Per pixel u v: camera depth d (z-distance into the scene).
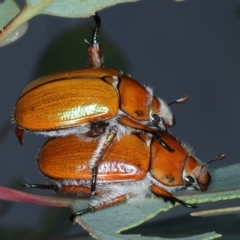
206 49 0.26
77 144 0.18
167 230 0.19
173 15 0.26
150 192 0.18
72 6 0.17
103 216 0.18
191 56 0.26
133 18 0.25
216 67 0.26
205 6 0.26
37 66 0.22
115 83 0.18
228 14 0.26
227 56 0.26
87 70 0.18
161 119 0.19
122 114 0.18
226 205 0.21
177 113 0.25
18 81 0.24
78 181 0.18
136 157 0.18
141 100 0.18
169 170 0.18
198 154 0.25
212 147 0.25
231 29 0.26
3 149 0.23
